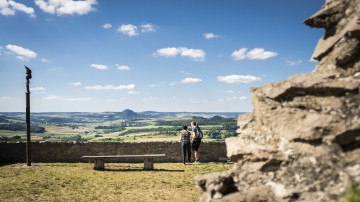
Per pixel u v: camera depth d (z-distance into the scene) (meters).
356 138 5.48
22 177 13.85
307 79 6.54
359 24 6.17
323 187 5.34
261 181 6.08
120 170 15.78
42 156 19.08
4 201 10.27
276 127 6.44
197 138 18.27
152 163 16.14
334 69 6.47
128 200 10.36
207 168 16.03
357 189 4.85
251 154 6.45
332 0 7.05
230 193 6.14
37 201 10.24
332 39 6.69
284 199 5.49
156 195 10.91
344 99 5.95
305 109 6.26
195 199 10.38
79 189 11.78
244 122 7.24
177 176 14.01
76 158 19.20
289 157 6.00
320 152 5.70
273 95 6.75
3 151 18.88
